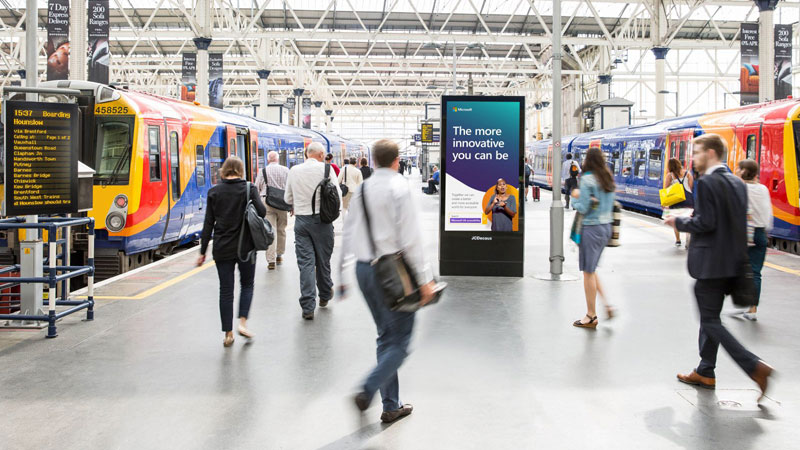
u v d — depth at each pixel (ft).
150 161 37.55
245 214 20.67
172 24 139.74
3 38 148.56
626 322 23.82
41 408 15.61
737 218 15.55
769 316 24.63
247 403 15.94
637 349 20.39
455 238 33.09
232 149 53.52
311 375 18.01
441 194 32.94
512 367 18.65
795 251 43.78
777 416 15.06
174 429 14.40
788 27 90.63
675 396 16.37
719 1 116.78
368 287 14.23
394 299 13.35
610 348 20.51
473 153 32.63
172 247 44.06
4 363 18.99
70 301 23.90
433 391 16.75
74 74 78.79
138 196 35.99
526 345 20.83
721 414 15.20
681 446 13.52
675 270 35.32
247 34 107.65
